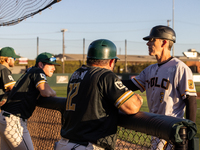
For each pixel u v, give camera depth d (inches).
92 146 86.7
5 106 139.6
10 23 275.1
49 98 135.1
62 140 97.3
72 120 92.5
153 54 127.9
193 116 111.3
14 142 136.3
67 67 2178.9
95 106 87.9
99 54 96.3
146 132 77.8
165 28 126.5
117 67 2375.7
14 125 135.9
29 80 139.2
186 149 68.7
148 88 130.6
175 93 118.3
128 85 138.8
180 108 119.9
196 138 68.4
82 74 96.3
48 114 151.9
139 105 86.7
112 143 87.8
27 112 140.3
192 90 113.0
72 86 97.8
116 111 91.1
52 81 1411.2
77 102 92.0
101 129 87.4
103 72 90.8
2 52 182.5
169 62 122.9
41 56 151.4
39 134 159.0
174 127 66.8
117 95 85.6
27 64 2190.0
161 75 122.6
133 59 2810.0
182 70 116.1
